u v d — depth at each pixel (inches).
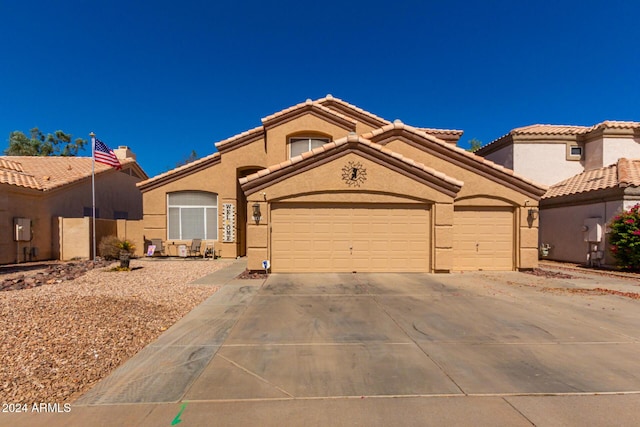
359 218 494.9
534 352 209.2
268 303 324.8
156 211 727.1
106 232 756.0
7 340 213.5
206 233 734.5
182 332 244.4
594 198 604.4
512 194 537.3
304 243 490.0
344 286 402.6
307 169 487.2
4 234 615.8
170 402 152.3
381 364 191.8
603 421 139.0
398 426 135.4
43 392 159.8
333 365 190.2
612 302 332.8
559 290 386.9
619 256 536.7
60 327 240.2
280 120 676.7
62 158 963.3
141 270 543.5
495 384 169.0
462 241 538.3
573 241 658.2
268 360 196.9
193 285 408.8
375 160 491.2
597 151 754.2
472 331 247.1
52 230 716.0
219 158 731.4
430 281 436.1
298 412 144.8
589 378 175.5
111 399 154.5
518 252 531.5
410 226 497.7
